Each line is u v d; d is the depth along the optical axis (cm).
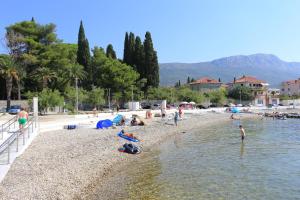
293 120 8075
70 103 8600
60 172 2223
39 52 9425
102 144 3416
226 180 2311
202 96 13138
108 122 4947
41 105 7238
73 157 2720
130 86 11275
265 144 4066
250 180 2317
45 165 2336
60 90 9638
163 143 4091
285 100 15925
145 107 11281
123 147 3316
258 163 2897
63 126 4703
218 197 1933
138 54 11969
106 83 11175
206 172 2550
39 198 1700
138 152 3303
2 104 8600
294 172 2556
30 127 3591
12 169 2162
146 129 5041
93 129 4656
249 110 11331
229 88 17462
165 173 2505
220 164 2850
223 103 13975
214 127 6262
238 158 3131
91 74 11169
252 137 4784
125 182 2230
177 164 2836
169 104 12225
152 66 11956
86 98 9438
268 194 1998
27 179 1970
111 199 1870
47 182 1972
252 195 1980
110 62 11181
